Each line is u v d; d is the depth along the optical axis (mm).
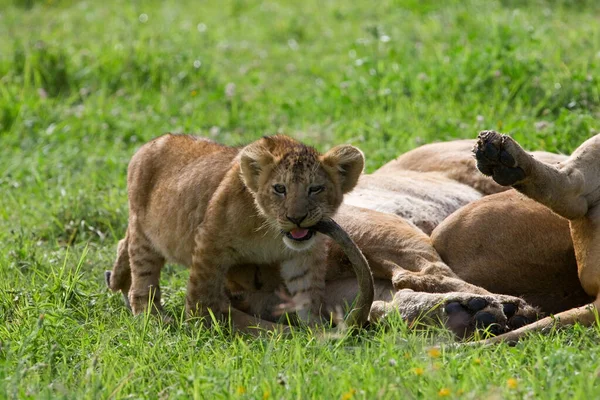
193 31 25859
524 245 9875
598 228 9320
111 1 30719
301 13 27938
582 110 15375
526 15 22734
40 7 30203
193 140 10914
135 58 21297
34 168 15859
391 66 19406
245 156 9609
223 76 21625
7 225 13695
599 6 24281
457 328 8938
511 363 7785
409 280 9820
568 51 19172
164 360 8414
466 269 10055
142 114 18469
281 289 10414
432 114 16375
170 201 10344
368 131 16203
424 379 7250
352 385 7266
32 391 7363
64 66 20609
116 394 7434
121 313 10062
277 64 23094
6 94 18828
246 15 28500
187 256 10258
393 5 27000
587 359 7527
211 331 9328
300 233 9461
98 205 13977
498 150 9141
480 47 18812
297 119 18047
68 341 8969
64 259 11750
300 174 9539
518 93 16578
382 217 10664
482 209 10086
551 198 9305
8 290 10414
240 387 7316
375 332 8969
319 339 8781
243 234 9727
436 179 12156
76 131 17734
